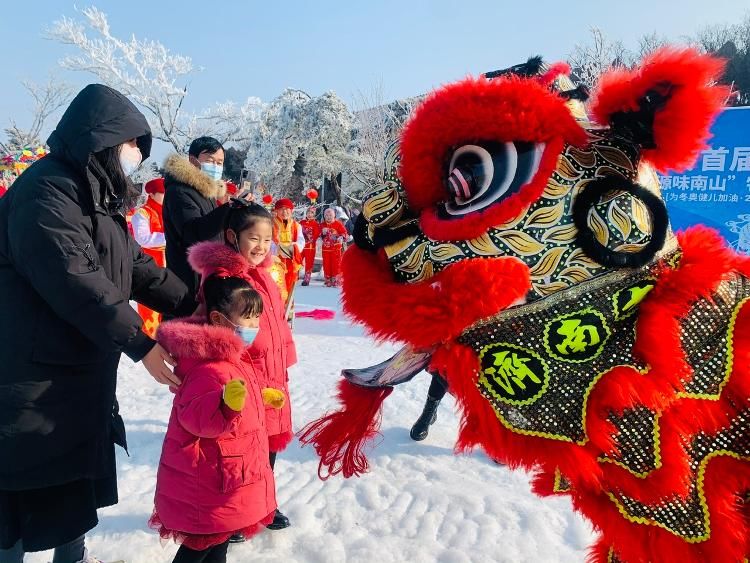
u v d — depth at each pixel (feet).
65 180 5.81
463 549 7.97
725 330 4.25
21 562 6.45
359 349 20.20
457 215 4.38
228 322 7.17
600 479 4.38
